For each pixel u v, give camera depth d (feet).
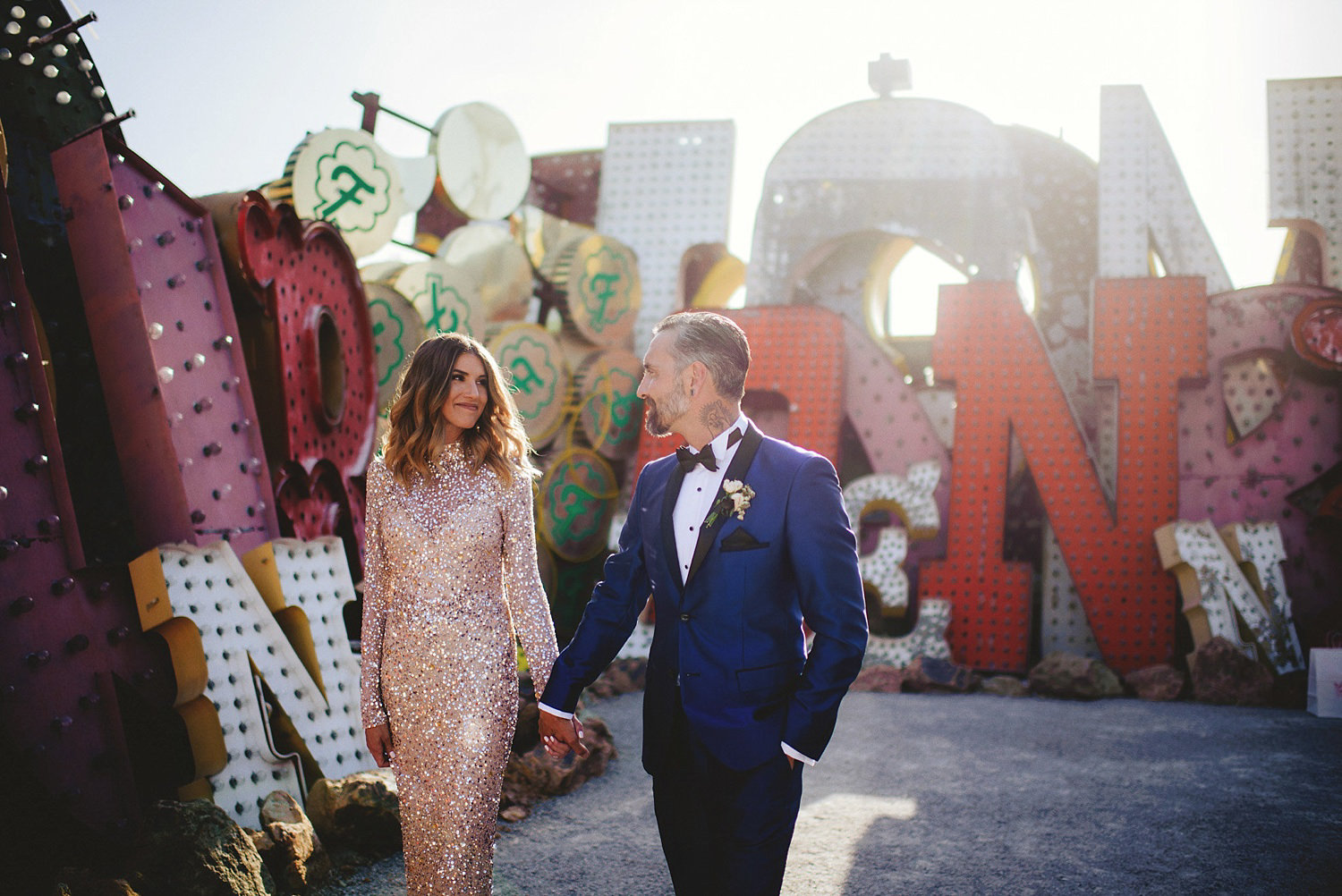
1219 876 11.55
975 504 30.60
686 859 7.40
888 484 30.89
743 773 7.04
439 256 26.78
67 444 14.14
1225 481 29.43
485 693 8.26
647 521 7.98
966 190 33.68
